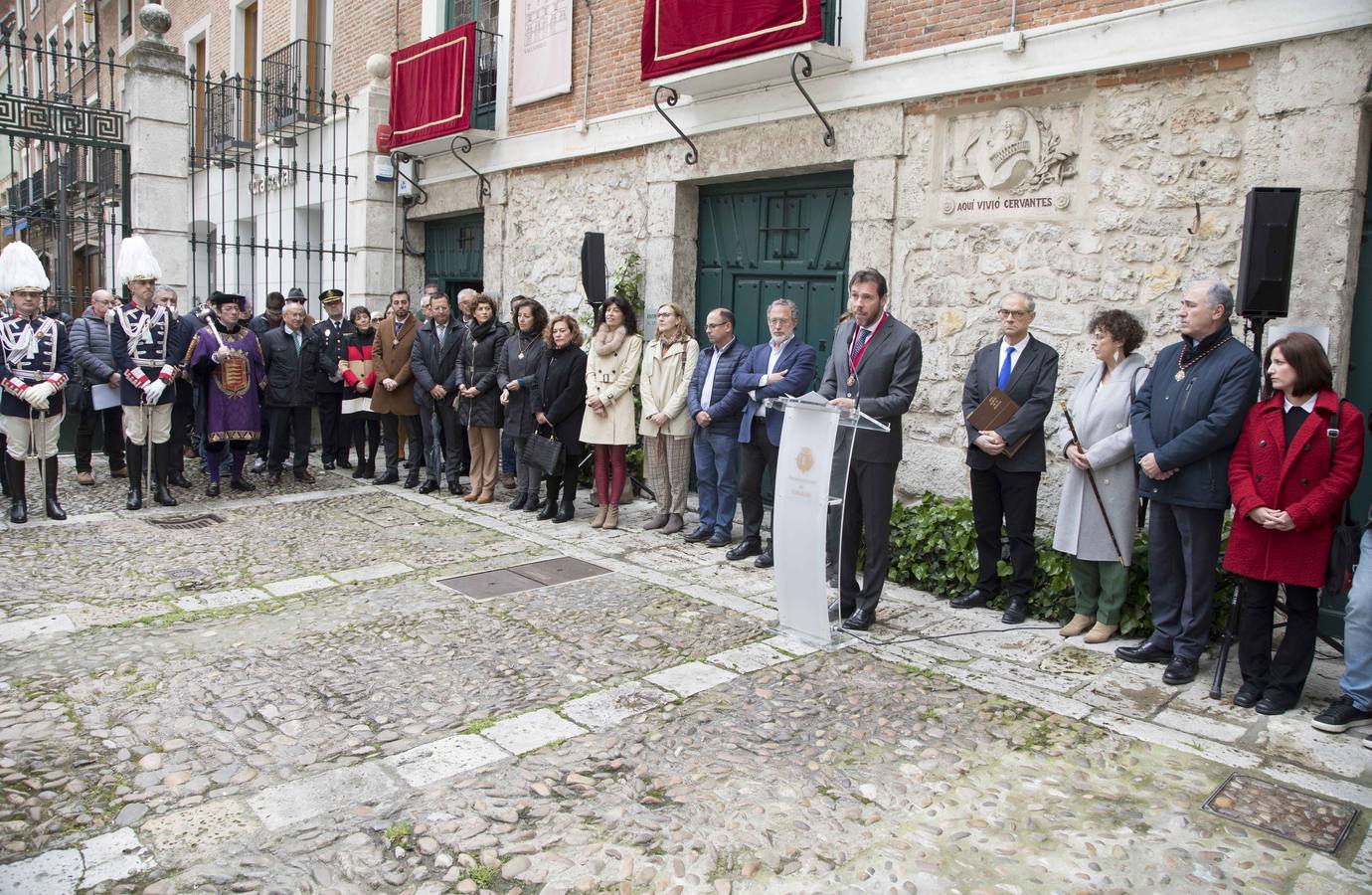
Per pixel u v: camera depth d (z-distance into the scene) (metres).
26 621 4.80
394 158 10.85
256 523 7.04
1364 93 4.52
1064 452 4.78
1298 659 3.98
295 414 8.58
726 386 6.45
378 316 9.64
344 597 5.32
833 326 7.11
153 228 9.38
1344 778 3.45
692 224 8.13
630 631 4.84
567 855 2.87
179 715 3.76
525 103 9.45
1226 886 2.80
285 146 12.84
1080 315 5.66
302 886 2.68
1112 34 5.34
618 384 6.89
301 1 12.72
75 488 8.11
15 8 25.88
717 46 6.86
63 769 3.31
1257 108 4.89
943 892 2.73
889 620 5.14
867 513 4.93
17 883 2.65
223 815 3.04
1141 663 4.54
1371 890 2.79
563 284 9.21
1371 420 3.84
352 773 3.33
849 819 3.11
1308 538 3.84
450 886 2.70
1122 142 5.43
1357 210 4.68
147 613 4.98
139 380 7.20
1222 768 3.51
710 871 2.81
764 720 3.82
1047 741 3.70
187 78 9.50
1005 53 5.77
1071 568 4.93
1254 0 4.82
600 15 8.55
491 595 5.40
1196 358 4.25
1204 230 5.14
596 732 3.69
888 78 6.38
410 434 8.44
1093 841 3.01
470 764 3.41
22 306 6.78
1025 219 5.86
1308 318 4.76
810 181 7.22
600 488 7.09
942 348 6.31
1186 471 4.24
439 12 10.56
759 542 6.33
